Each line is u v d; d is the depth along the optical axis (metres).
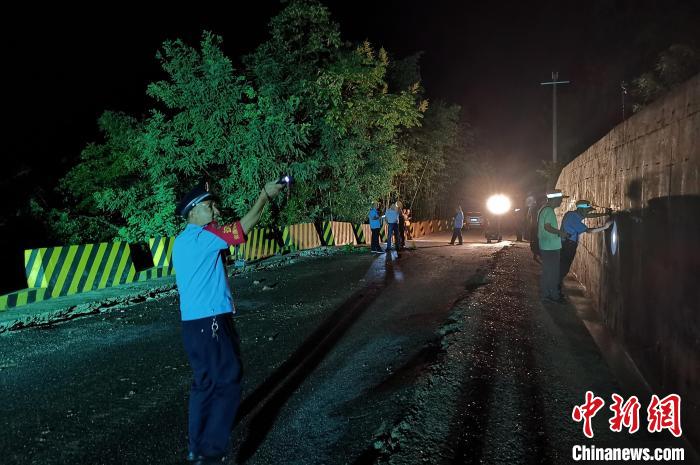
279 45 21.12
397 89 29.61
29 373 6.37
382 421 4.65
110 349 7.33
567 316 8.69
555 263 9.50
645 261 5.94
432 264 15.53
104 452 4.40
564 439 4.46
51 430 4.81
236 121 19.06
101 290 11.97
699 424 4.22
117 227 18.59
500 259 16.03
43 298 10.83
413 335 7.45
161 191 17.50
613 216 7.91
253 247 17.42
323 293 11.16
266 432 4.69
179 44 18.27
